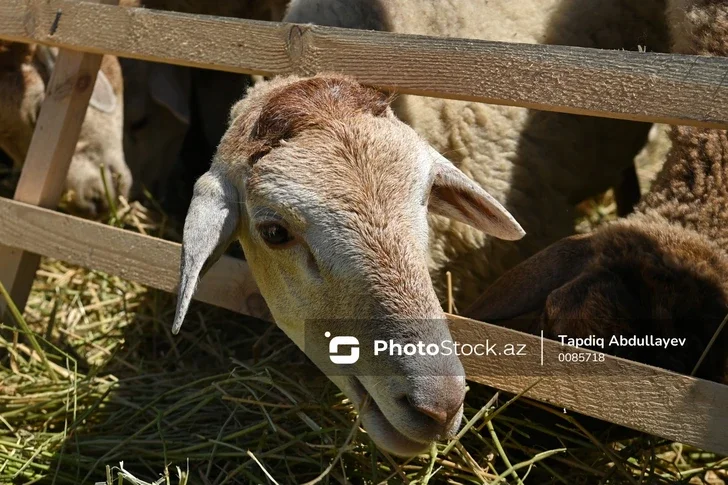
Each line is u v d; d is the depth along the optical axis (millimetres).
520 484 695
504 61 713
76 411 907
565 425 755
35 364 1005
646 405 660
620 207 1306
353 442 707
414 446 617
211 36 856
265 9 1352
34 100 1232
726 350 692
